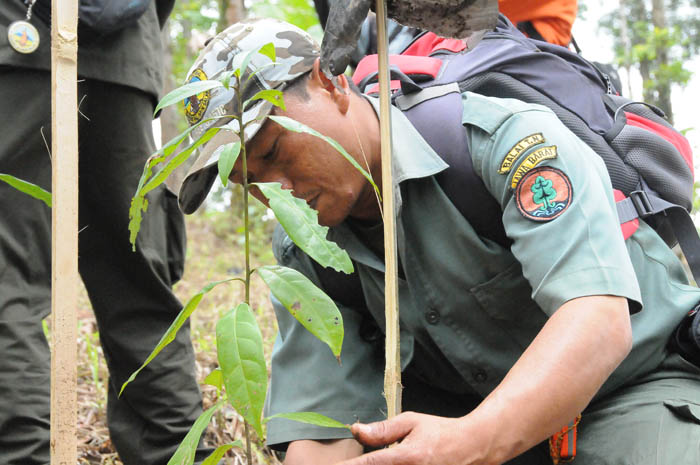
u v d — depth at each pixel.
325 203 1.57
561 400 1.25
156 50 2.15
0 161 1.83
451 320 1.73
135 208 1.22
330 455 1.79
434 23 1.36
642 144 1.71
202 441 2.22
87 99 2.00
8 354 1.78
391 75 1.70
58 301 1.11
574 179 1.44
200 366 3.19
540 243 1.41
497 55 1.75
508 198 1.50
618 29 14.96
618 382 1.71
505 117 1.56
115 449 2.30
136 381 2.11
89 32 1.94
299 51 1.58
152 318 2.15
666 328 1.68
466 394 1.97
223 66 1.59
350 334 1.89
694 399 1.65
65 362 1.11
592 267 1.35
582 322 1.30
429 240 1.67
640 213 1.68
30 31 1.84
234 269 6.03
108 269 2.10
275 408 1.85
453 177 1.62
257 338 1.12
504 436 1.22
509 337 1.73
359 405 1.82
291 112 1.52
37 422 1.81
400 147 1.62
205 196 1.68
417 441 1.20
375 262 1.72
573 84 1.75
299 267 1.88
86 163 2.05
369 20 2.12
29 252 1.86
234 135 1.52
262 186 1.19
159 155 1.21
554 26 2.04
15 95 1.86
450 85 1.71
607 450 1.65
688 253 1.71
